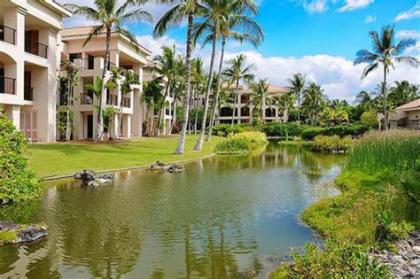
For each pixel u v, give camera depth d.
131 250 7.12
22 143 12.27
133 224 8.88
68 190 13.08
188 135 48.50
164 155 24.27
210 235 8.15
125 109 36.06
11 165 11.28
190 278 5.93
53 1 25.48
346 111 69.38
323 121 68.19
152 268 6.29
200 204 11.21
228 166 21.67
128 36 29.12
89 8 27.16
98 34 31.27
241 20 28.09
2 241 7.24
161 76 43.34
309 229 8.64
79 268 6.20
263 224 9.05
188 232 8.34
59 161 18.23
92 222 9.00
